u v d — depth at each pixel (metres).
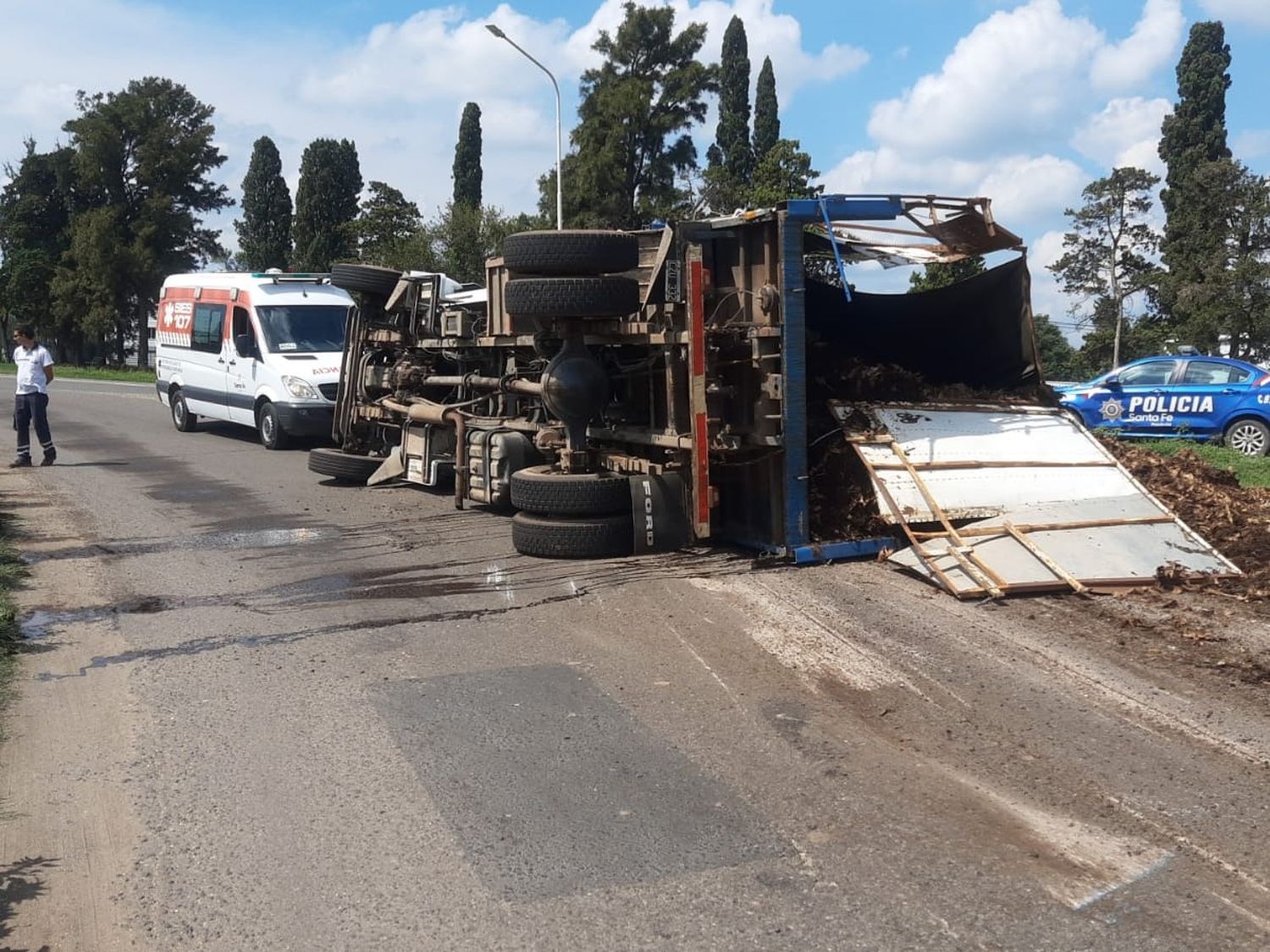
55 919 3.93
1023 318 10.30
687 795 4.82
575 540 9.00
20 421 15.81
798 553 8.54
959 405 9.72
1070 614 7.18
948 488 8.73
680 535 9.16
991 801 4.74
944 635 6.84
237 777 5.06
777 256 8.54
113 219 62.38
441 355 13.07
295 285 19.02
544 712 5.79
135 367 65.00
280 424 17.36
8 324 75.81
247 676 6.42
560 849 4.36
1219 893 4.01
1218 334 34.28
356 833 4.52
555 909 3.94
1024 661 6.37
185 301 20.81
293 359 17.70
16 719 5.79
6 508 12.30
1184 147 43.16
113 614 7.79
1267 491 10.30
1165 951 3.65
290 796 4.86
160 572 9.09
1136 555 8.02
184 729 5.64
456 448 11.89
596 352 9.92
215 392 19.41
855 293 10.32
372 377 14.09
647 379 9.75
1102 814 4.61
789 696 5.95
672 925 3.82
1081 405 18.25
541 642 6.96
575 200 45.97
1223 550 8.52
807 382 9.59
